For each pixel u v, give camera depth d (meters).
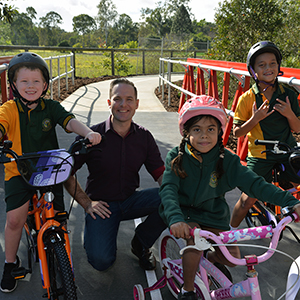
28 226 2.50
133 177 2.69
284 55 8.16
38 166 2.02
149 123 7.14
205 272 2.00
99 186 2.62
